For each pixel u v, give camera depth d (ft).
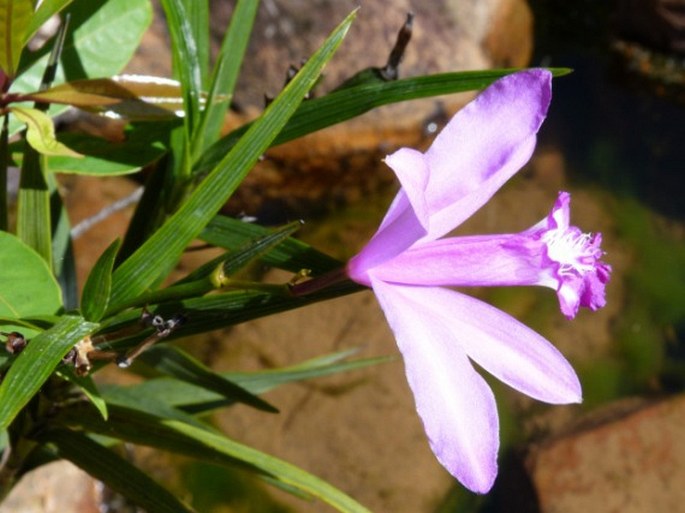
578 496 1.85
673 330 2.13
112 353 0.77
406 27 0.92
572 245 0.81
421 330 0.74
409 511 1.81
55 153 0.84
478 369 1.99
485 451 0.72
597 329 2.11
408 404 1.91
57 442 1.02
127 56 1.01
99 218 1.61
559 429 1.95
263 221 2.16
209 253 1.96
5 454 1.17
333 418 1.87
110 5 1.00
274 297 0.82
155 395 1.18
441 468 1.87
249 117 2.14
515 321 0.78
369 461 1.84
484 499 1.87
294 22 2.16
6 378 0.70
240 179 0.79
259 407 1.02
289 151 2.12
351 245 2.15
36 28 0.83
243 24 1.01
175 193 0.98
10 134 0.97
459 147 0.75
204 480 1.78
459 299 0.77
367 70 0.95
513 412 1.97
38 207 0.94
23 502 1.53
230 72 1.01
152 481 1.00
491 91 0.75
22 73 0.97
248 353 1.90
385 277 0.76
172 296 0.79
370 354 1.95
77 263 1.88
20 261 0.84
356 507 0.97
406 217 0.73
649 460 1.90
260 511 1.76
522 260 0.78
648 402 2.00
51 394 0.99
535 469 1.87
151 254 0.80
